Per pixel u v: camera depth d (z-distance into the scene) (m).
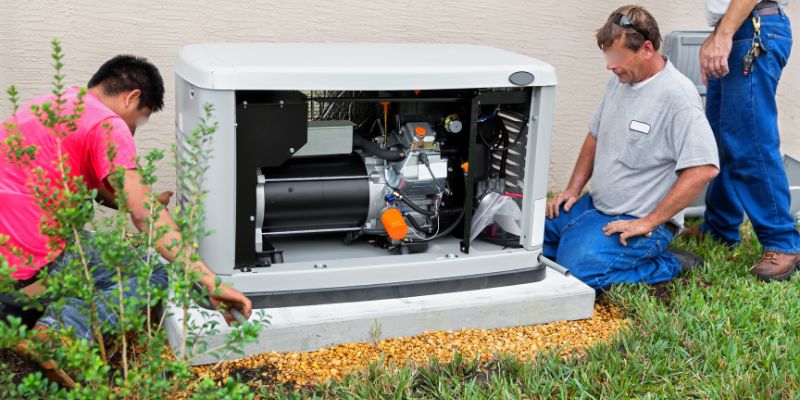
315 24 4.82
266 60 3.29
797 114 6.08
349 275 3.44
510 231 3.83
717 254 4.46
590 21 5.43
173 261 2.71
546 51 5.38
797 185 5.23
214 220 3.21
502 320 3.59
